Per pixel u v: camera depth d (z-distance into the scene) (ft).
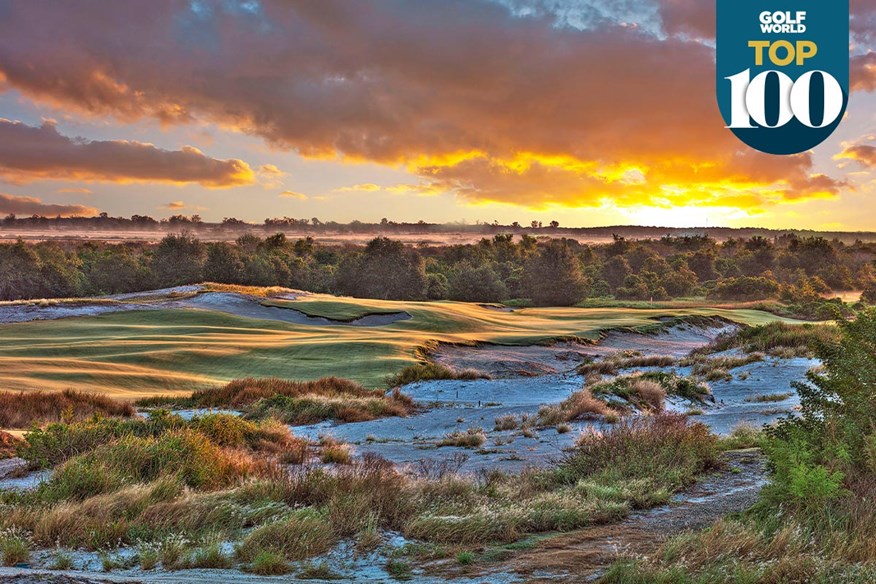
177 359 148.77
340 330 219.00
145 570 22.81
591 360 164.04
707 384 88.43
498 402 97.40
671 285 489.26
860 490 25.71
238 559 24.36
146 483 35.94
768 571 19.13
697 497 32.65
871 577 18.39
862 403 28.84
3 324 200.95
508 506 30.66
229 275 436.35
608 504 30.04
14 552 24.11
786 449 27.07
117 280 423.64
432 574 22.00
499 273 504.02
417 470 45.62
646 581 19.34
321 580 21.34
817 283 498.28
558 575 20.98
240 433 58.49
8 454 49.55
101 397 88.99
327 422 82.58
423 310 256.73
